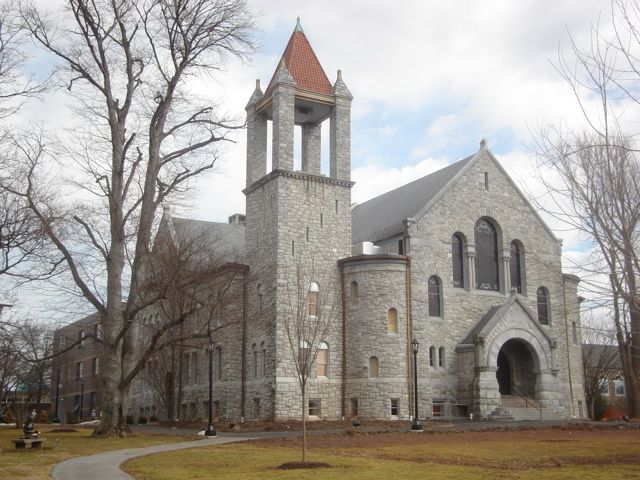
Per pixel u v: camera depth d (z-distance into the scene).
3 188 33.88
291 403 49.38
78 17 38.28
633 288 16.03
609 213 16.09
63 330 85.44
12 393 92.75
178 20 38.91
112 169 38.50
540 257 58.31
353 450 28.28
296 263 51.75
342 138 55.38
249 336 54.44
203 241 54.50
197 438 35.97
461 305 54.34
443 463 22.83
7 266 32.66
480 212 56.62
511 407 51.94
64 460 24.09
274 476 19.34
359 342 50.88
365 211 68.25
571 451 26.62
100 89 38.69
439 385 52.03
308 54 57.31
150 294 49.31
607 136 16.31
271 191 53.22
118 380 36.81
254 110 57.97
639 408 46.72
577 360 58.59
